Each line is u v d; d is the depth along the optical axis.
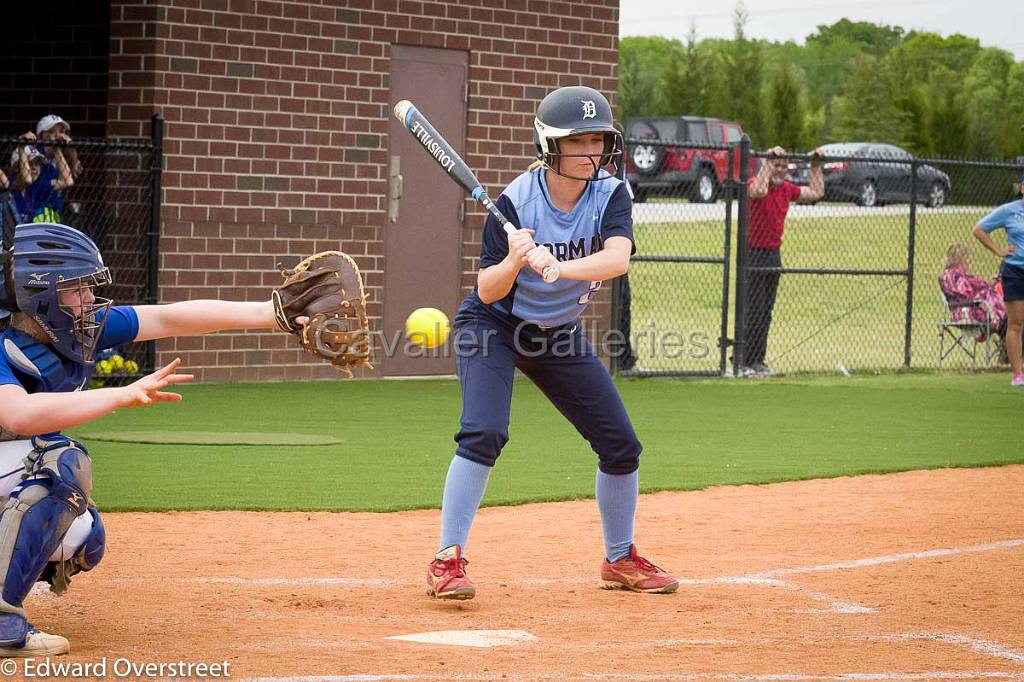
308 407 34.97
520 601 16.38
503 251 16.33
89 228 38.34
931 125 149.50
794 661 13.69
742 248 44.34
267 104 39.34
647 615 15.71
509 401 16.53
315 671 12.82
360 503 22.92
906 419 35.34
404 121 17.08
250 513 21.89
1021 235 42.50
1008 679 13.16
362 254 41.25
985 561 19.16
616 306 43.72
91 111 39.66
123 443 28.58
